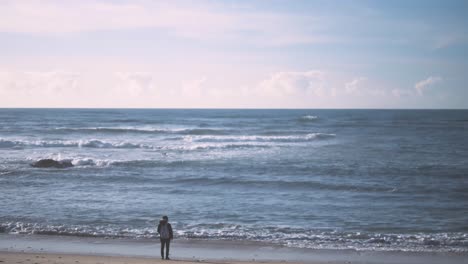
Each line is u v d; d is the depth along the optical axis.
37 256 12.46
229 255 13.27
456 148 41.31
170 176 26.50
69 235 15.35
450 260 12.90
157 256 13.08
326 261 12.74
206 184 24.31
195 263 12.04
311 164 30.88
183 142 45.44
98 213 18.23
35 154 35.34
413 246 14.25
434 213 18.36
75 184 24.30
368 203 20.12
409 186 23.70
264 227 16.41
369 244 14.45
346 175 26.95
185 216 17.91
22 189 22.94
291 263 12.40
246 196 21.55
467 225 16.62
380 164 31.05
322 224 16.81
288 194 21.97
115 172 27.91
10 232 15.59
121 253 13.38
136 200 20.58
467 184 24.23
